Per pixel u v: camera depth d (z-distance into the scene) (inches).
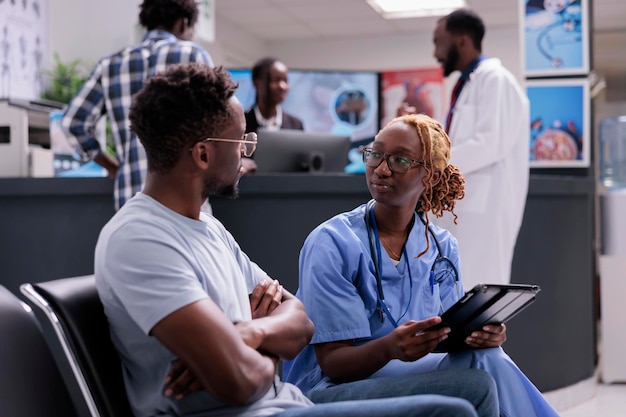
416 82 369.7
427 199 68.7
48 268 131.5
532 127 156.9
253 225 122.6
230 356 47.6
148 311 47.8
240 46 367.6
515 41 367.6
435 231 71.8
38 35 230.7
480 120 115.1
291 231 122.5
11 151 144.6
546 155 156.6
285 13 335.6
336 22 353.4
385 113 372.8
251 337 52.0
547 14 155.6
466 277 114.7
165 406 50.6
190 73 52.3
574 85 155.0
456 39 120.3
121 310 50.3
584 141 155.2
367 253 67.1
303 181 121.6
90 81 116.6
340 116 348.8
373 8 327.9
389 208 68.1
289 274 122.3
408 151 66.5
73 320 49.6
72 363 48.9
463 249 115.0
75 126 117.8
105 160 124.8
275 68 180.9
